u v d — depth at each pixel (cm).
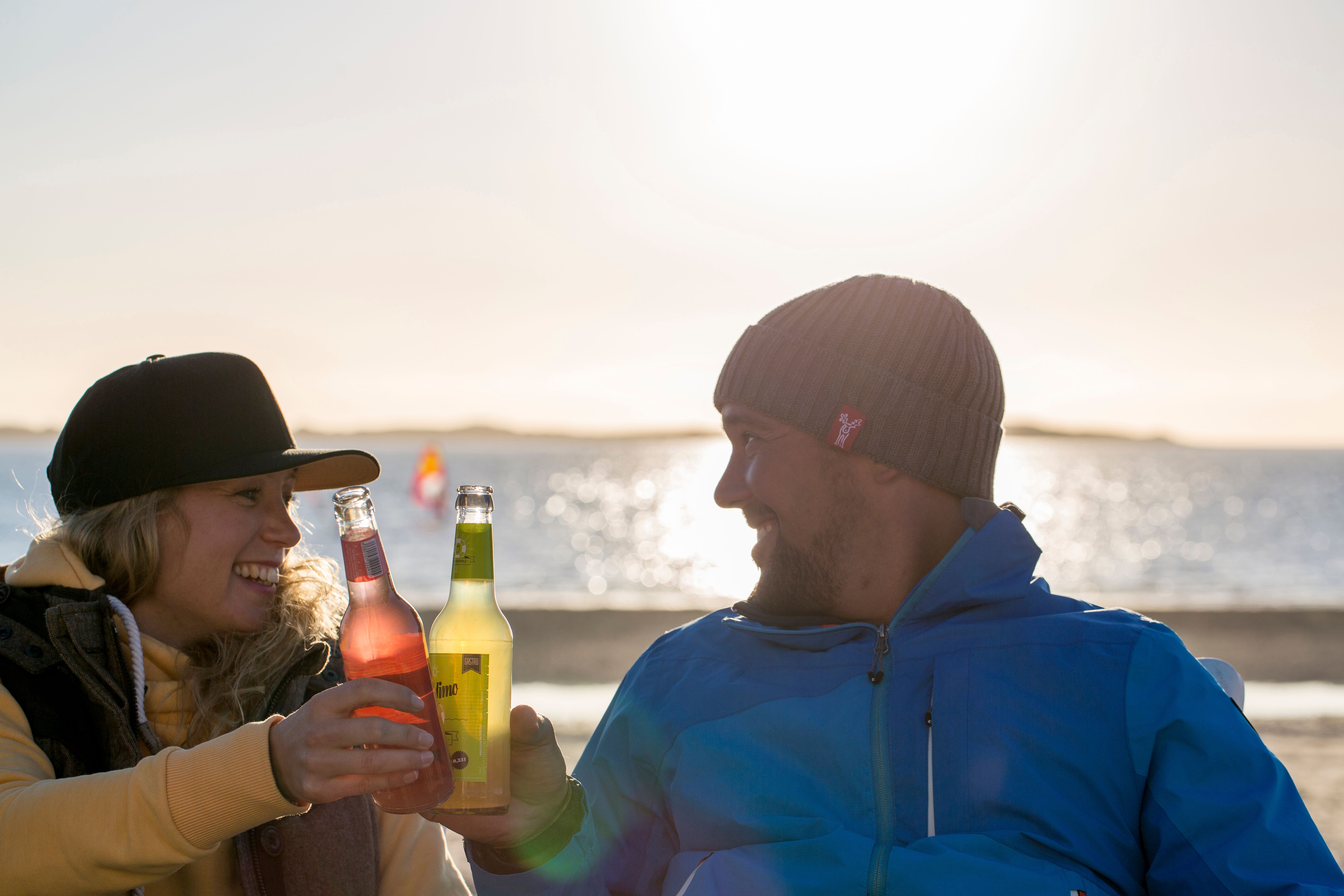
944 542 203
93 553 192
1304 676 1158
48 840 146
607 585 3155
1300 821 174
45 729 174
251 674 195
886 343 198
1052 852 176
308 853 192
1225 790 175
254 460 195
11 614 181
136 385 193
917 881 171
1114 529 5206
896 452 196
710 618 225
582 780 213
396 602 149
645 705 211
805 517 201
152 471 189
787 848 181
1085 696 184
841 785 188
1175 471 12950
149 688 192
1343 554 4056
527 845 176
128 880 147
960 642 192
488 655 154
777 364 202
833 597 202
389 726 137
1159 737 181
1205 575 3325
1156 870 179
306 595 210
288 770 140
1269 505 7206
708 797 193
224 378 199
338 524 150
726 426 213
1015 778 180
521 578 3341
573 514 6575
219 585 196
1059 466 14950
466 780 151
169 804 142
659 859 208
